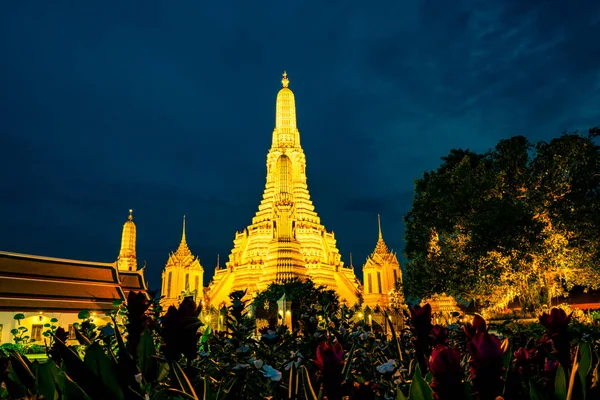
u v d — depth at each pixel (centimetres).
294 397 406
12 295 4097
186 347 354
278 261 7375
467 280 3434
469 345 280
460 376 260
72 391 285
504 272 3247
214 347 719
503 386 308
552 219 3183
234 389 432
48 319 4250
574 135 3262
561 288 3491
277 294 3428
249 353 556
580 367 319
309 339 658
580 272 3316
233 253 11238
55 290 4547
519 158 3381
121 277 5497
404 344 651
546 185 3231
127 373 308
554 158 3231
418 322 424
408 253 4009
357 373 566
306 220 10875
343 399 356
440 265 3578
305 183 11588
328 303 926
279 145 11631
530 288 3391
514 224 3020
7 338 3969
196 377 388
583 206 3072
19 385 339
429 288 3569
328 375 306
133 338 411
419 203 3934
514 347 707
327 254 10925
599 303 4091
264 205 11188
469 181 3438
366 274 9475
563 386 309
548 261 3086
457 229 3631
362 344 659
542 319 419
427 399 277
